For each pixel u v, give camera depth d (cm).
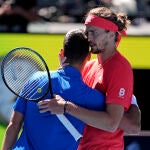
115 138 1359
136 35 2130
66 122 1270
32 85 1286
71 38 1280
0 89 2072
